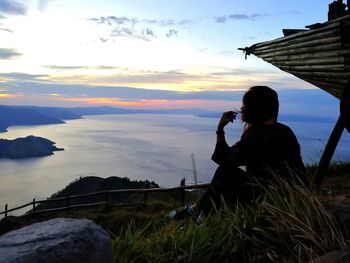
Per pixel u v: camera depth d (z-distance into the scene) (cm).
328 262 234
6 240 197
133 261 292
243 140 359
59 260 182
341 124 506
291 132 368
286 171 350
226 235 300
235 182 371
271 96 364
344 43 662
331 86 848
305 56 854
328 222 283
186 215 413
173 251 296
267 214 321
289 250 277
